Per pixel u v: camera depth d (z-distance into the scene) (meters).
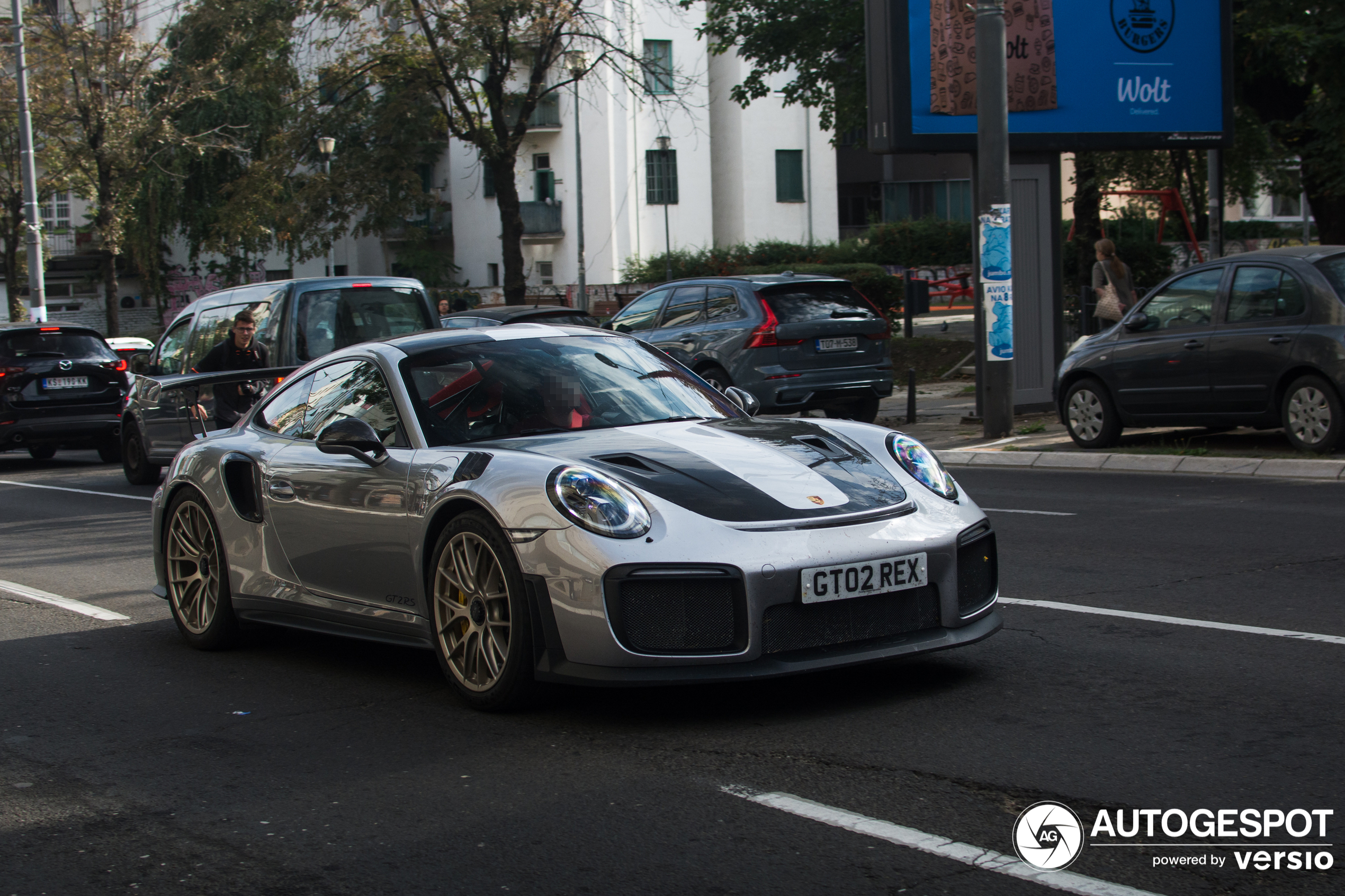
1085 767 3.91
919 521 4.69
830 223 46.25
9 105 33.25
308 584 5.59
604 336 6.00
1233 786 3.71
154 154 36.41
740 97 28.47
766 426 5.40
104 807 4.01
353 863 3.45
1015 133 14.98
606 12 40.81
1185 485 10.10
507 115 42.53
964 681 4.93
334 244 50.09
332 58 28.22
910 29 14.41
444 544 4.78
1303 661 5.03
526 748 4.34
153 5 42.75
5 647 6.48
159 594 6.52
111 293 36.09
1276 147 25.89
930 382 22.91
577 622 4.33
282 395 6.19
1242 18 20.91
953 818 3.55
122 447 14.66
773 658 4.34
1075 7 15.12
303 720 4.88
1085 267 25.08
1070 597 6.38
